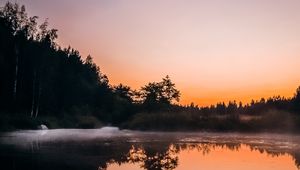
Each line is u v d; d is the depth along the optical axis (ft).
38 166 57.52
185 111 199.21
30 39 216.13
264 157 69.92
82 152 75.77
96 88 285.23
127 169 55.52
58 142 98.99
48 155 70.49
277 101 203.00
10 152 74.95
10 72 201.98
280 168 57.52
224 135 139.44
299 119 159.53
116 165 59.06
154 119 184.14
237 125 166.50
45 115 223.71
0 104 195.72
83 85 269.85
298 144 97.19
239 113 191.21
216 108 196.34
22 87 213.87
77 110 242.37
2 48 202.90
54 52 228.84
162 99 260.62
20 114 189.06
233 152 78.13
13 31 211.82
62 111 238.48
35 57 213.46
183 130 175.63
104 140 108.37
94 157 68.13
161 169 55.88
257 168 57.47
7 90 200.54
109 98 277.85
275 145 94.07
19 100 208.54
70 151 77.20
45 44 217.56
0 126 157.69
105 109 269.03
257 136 131.64
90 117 232.32
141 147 87.20
